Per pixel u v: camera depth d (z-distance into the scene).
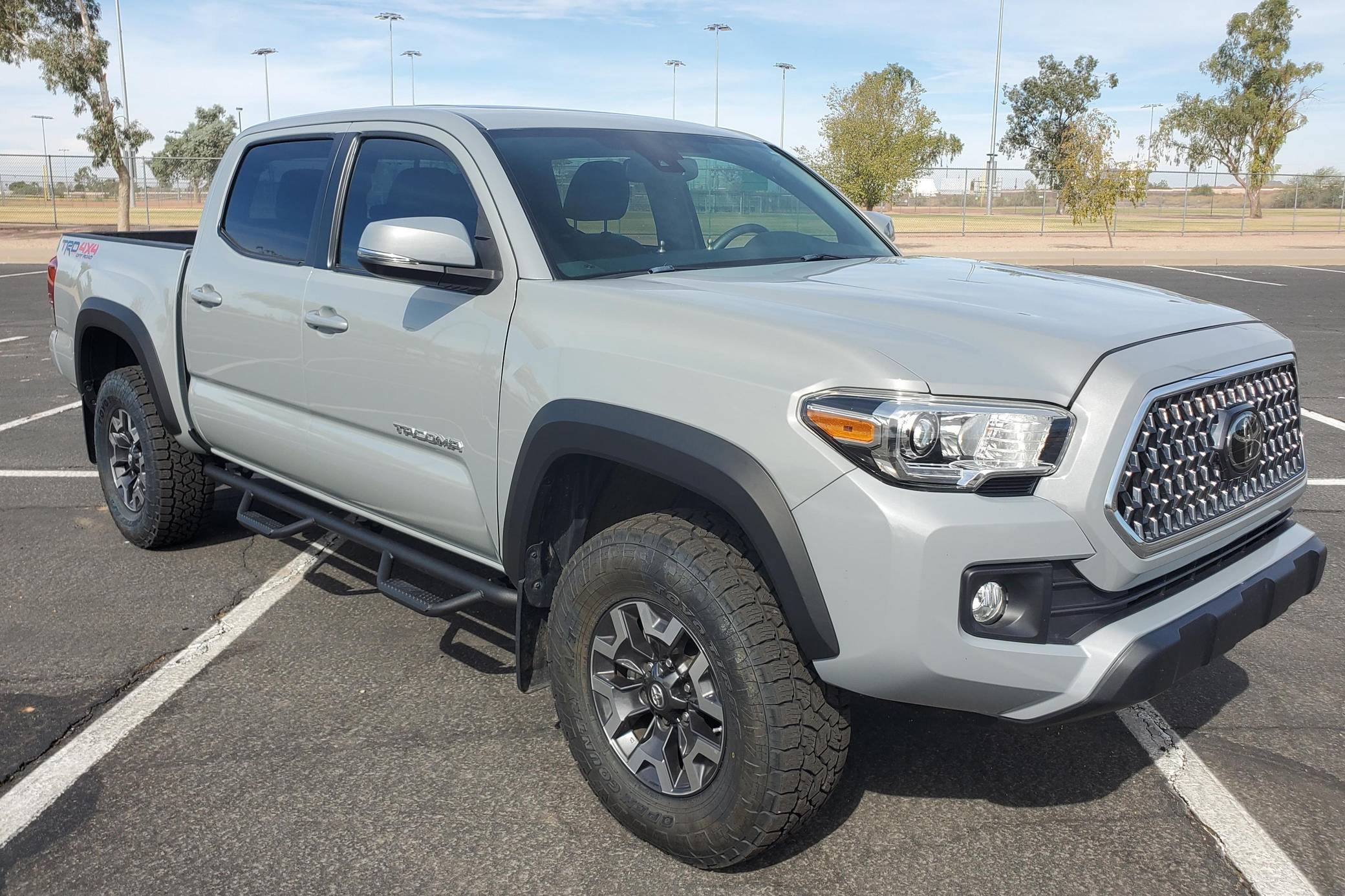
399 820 2.93
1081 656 2.38
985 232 36.72
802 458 2.38
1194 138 61.81
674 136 3.96
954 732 3.42
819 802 2.60
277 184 4.12
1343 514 5.61
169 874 2.70
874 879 2.68
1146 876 2.70
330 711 3.55
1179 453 2.56
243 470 4.89
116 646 4.05
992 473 2.32
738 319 2.61
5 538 5.25
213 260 4.29
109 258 4.99
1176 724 3.47
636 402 2.67
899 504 2.29
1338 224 40.62
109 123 30.44
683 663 2.70
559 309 2.93
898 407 2.30
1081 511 2.36
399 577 4.75
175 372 4.51
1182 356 2.58
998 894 2.63
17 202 35.59
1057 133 68.88
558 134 3.57
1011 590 2.38
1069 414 2.38
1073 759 3.26
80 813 2.96
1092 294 3.02
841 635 2.38
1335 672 3.84
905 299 2.80
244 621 4.27
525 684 3.13
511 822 2.93
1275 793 3.07
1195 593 2.62
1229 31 60.06
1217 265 23.33
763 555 2.45
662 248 3.43
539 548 3.07
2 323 12.61
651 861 2.76
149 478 4.82
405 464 3.44
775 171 4.16
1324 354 10.62
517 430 2.98
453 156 3.41
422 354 3.28
